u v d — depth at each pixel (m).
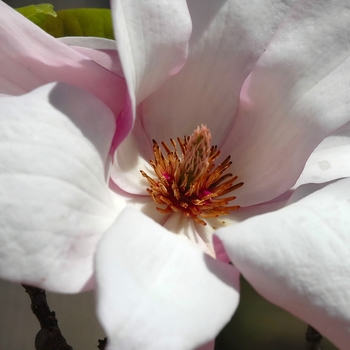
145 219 0.39
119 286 0.36
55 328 0.42
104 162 0.39
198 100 0.44
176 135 0.44
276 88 0.43
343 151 0.44
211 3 0.42
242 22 0.43
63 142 0.38
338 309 0.37
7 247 0.37
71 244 0.38
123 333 0.36
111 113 0.40
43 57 0.40
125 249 0.38
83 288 0.38
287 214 0.39
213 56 0.43
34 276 0.37
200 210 0.44
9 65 0.41
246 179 0.44
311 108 0.42
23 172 0.38
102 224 0.39
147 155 0.44
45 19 0.48
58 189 0.38
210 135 0.44
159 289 0.37
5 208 0.37
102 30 0.48
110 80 0.41
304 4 0.42
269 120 0.43
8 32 0.40
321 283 0.37
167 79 0.43
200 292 0.38
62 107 0.39
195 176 0.44
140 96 0.42
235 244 0.38
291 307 0.38
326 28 0.42
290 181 0.42
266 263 0.37
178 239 0.39
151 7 0.40
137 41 0.40
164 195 0.44
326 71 0.42
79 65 0.40
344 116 0.41
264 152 0.43
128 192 0.43
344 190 0.40
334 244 0.38
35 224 0.37
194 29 0.43
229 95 0.44
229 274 0.38
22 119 0.38
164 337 0.36
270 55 0.42
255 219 0.38
